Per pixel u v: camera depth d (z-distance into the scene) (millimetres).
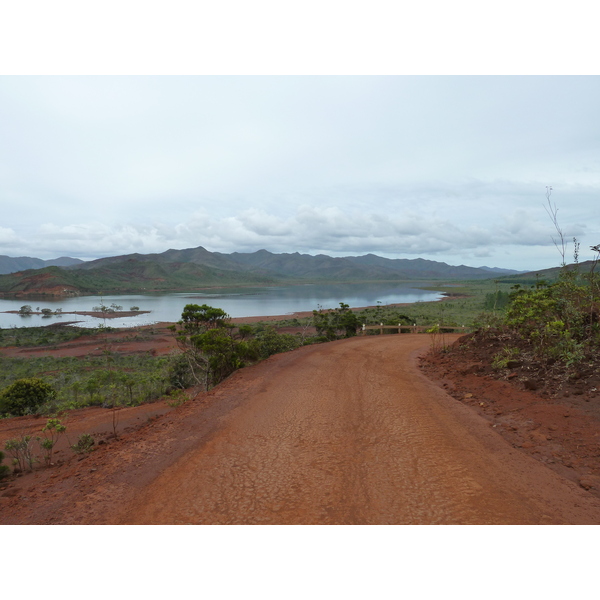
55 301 198375
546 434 4828
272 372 10461
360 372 9914
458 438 5121
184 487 4172
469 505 3508
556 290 8680
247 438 5633
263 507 3670
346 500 3727
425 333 20453
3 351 56531
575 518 3205
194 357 12680
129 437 6285
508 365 7633
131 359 43719
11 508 4016
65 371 34656
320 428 5918
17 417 13648
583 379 6094
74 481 4621
